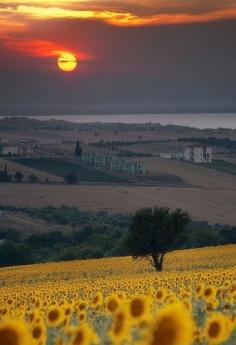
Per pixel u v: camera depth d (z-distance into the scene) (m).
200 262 188.12
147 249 183.38
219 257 199.88
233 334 16.34
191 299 34.62
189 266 177.62
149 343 11.51
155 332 11.52
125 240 186.88
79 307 35.44
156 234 182.38
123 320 16.03
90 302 38.75
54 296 73.81
